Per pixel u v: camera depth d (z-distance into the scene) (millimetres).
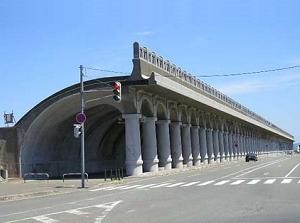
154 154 55094
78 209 19422
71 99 52062
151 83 47781
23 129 52500
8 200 27344
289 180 32469
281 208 17203
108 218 16047
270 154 170000
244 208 17516
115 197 24797
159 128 60594
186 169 63281
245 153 125562
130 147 50750
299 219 14391
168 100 60562
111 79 50469
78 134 36094
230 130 106562
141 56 49000
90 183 39250
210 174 46719
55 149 58625
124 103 50906
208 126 85188
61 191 32531
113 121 66000
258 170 50281
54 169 57438
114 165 75188
